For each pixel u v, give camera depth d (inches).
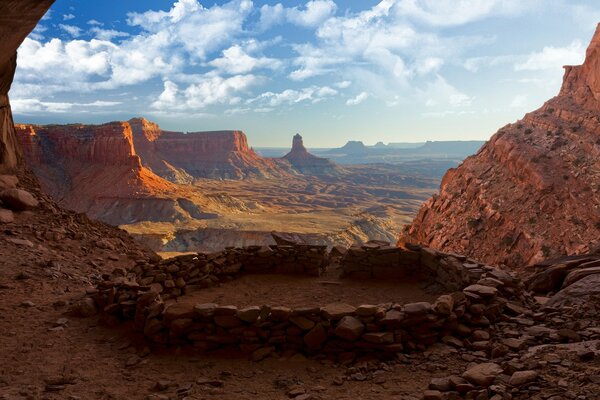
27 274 463.8
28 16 378.3
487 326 305.9
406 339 285.4
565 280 384.5
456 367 255.6
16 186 797.2
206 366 276.1
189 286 421.7
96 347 309.0
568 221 2031.3
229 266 474.0
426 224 2797.7
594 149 2261.3
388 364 266.7
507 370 226.5
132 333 326.3
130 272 429.4
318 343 284.0
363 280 458.6
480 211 2432.3
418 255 457.1
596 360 220.5
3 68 858.8
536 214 2174.0
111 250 659.4
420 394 225.1
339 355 279.6
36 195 816.9
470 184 2684.5
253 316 294.0
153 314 314.8
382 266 461.7
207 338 295.6
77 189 7426.2
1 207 699.4
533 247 2028.8
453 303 303.3
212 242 5762.8
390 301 387.5
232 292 421.1
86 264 563.8
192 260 439.8
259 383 252.8
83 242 654.5
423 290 419.2
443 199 2780.5
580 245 1883.6
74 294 429.7
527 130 2711.6
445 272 408.8
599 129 2351.1
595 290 330.6
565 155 2363.4
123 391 243.9
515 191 2374.5
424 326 287.3
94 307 375.2
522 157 2447.1
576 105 2711.6
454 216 2578.7
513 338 279.3
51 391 240.8
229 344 294.7
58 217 724.0
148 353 297.3
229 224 6338.6
